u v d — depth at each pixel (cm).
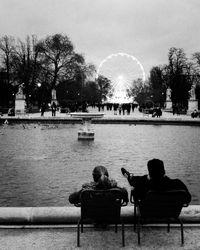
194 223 741
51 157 1762
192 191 1123
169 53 9206
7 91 7531
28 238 671
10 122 4347
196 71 9150
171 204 621
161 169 636
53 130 3291
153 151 1991
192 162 1638
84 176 1330
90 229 711
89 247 636
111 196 615
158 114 5169
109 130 3378
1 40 7719
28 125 3900
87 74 9869
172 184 638
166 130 3400
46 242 655
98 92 15800
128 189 1152
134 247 636
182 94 8219
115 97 15412
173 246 640
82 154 1870
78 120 4453
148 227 720
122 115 6056
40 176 1325
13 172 1396
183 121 4200
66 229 714
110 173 1399
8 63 7681
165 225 726
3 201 1011
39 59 8925
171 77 8862
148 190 630
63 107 7562
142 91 13375
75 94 10256
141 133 3078
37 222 736
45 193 1094
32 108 7462
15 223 737
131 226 723
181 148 2112
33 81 7675
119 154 1881
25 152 1922
